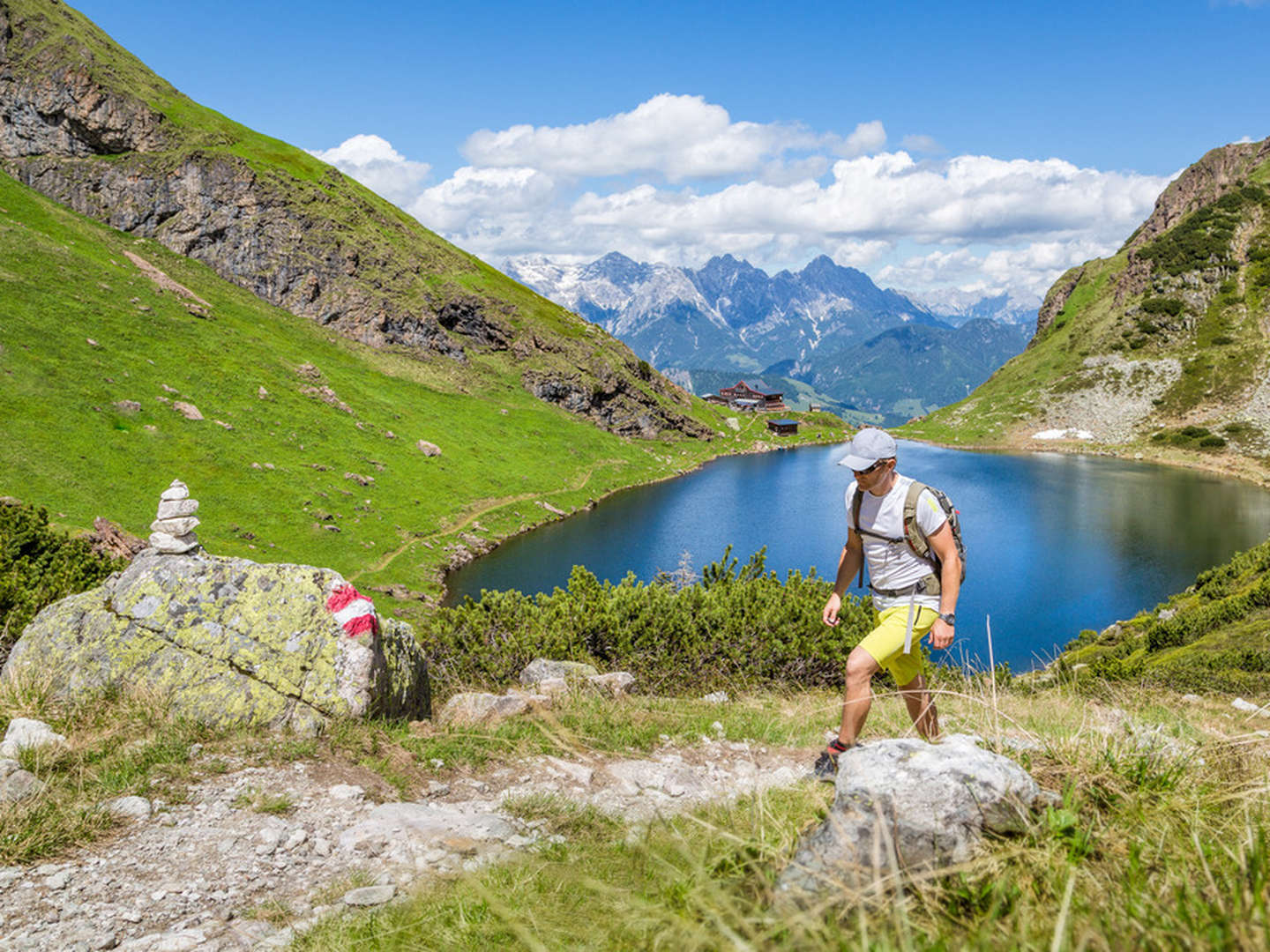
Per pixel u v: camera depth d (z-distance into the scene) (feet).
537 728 21.76
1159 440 487.61
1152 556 243.81
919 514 15.49
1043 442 537.65
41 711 18.71
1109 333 629.92
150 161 369.71
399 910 10.95
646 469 394.73
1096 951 6.03
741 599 41.19
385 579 199.62
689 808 13.89
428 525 244.83
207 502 204.85
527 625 37.04
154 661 20.26
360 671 20.80
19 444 189.06
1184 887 6.88
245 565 22.26
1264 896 6.40
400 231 477.36
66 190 355.97
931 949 6.35
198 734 18.54
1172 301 598.34
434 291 444.14
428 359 408.87
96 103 371.56
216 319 321.93
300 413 279.90
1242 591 113.09
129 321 277.85
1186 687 52.54
